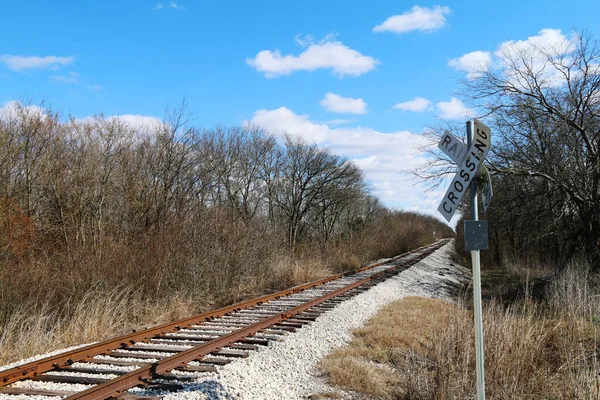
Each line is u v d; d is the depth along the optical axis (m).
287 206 40.81
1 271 11.34
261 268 18.30
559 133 19.88
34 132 20.16
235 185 38.12
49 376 6.37
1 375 5.99
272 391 6.36
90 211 20.30
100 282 11.93
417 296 17.34
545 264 24.52
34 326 9.16
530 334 8.06
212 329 10.02
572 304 11.06
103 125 22.48
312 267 21.03
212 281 15.20
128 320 11.59
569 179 19.66
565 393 6.54
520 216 24.72
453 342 7.55
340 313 12.02
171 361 6.91
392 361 8.37
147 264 13.70
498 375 6.78
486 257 37.84
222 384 6.29
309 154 40.72
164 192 20.48
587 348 8.24
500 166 20.84
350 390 6.74
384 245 40.75
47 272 12.33
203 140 33.94
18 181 19.80
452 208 5.21
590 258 18.61
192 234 15.45
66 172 20.47
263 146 39.81
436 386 6.40
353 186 44.72
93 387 5.53
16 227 15.27
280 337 9.18
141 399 5.57
